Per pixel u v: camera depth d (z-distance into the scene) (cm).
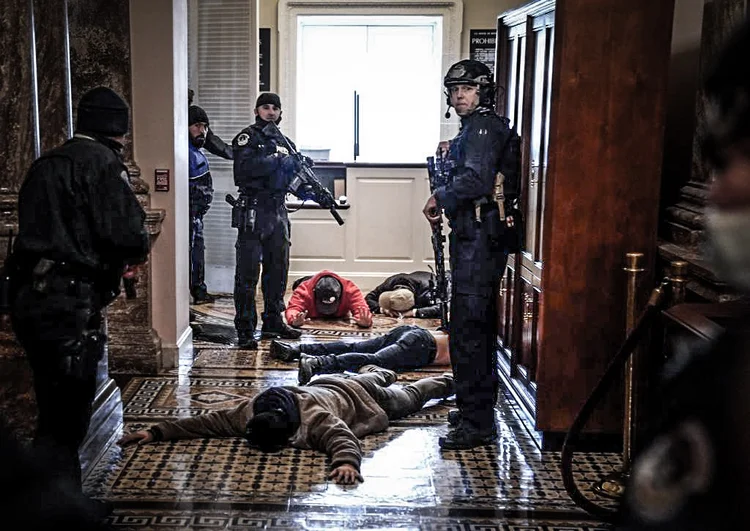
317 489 361
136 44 511
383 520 334
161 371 527
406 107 820
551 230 387
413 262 789
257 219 590
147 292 520
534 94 442
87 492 353
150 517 332
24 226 299
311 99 819
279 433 392
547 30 414
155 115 517
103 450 394
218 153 724
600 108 381
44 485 92
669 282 320
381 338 554
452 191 385
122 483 363
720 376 99
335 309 672
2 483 89
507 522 335
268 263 605
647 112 381
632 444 356
